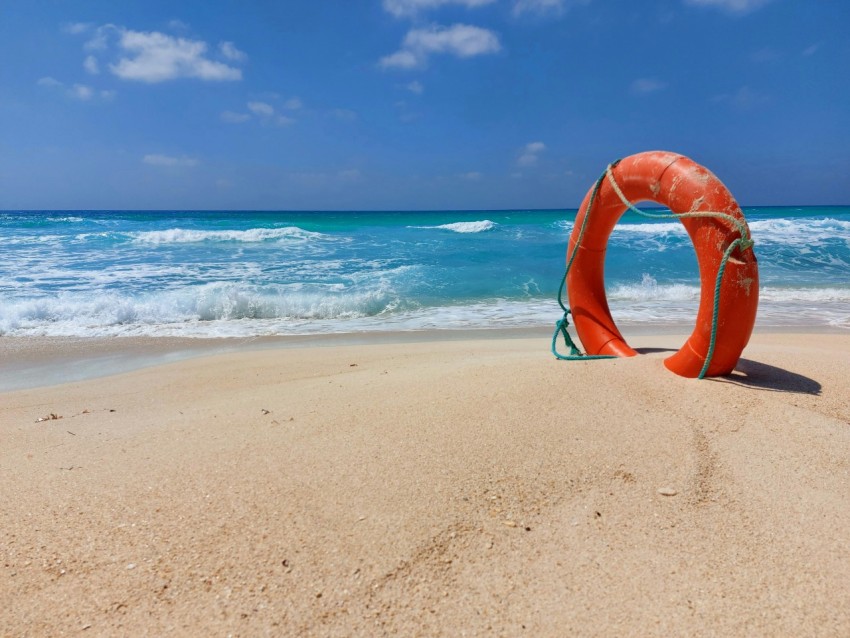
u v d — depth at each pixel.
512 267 14.10
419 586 1.85
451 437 2.90
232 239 20.50
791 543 2.06
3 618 1.72
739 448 2.78
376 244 19.19
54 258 14.84
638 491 2.40
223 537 2.11
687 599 1.79
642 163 4.27
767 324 8.25
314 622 1.70
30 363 6.48
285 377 5.23
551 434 2.90
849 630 1.66
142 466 2.79
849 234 19.94
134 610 1.75
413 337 7.73
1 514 2.33
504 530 2.14
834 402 3.30
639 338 7.04
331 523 2.18
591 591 1.83
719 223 3.61
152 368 6.01
